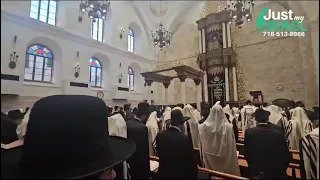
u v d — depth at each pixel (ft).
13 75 35.47
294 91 48.26
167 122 14.90
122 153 4.49
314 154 8.89
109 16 57.67
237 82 56.65
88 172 3.37
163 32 54.65
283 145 9.68
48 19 45.06
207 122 13.47
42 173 3.13
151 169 12.00
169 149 9.07
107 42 57.16
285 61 50.06
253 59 55.11
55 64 44.91
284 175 9.43
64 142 3.39
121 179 9.85
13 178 3.06
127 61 61.98
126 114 18.03
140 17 68.03
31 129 3.38
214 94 57.52
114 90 55.67
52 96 3.83
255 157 9.98
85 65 49.52
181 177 8.66
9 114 15.55
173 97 67.21
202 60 60.23
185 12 68.49
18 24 37.22
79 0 49.06
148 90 60.49
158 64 72.59
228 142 12.47
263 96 52.54
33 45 41.78
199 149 14.20
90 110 3.99
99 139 4.01
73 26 47.44
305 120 15.71
